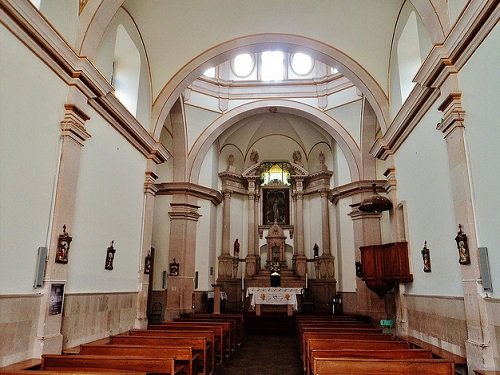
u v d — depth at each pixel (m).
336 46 8.71
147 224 8.64
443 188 5.83
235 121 14.03
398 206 8.14
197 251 14.05
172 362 4.14
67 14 5.60
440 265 5.99
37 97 4.93
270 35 8.74
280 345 9.88
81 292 6.01
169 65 8.98
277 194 17.25
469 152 5.01
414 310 7.25
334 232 15.34
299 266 15.68
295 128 16.25
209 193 14.36
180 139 13.31
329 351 4.53
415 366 3.86
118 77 8.34
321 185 15.95
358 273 12.12
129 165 7.97
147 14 7.93
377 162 12.92
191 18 8.27
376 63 8.60
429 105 6.26
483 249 4.63
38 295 4.91
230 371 6.94
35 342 4.83
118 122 7.24
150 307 12.70
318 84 13.69
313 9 8.13
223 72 14.38
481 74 4.68
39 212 4.99
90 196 6.32
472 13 4.58
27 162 4.75
